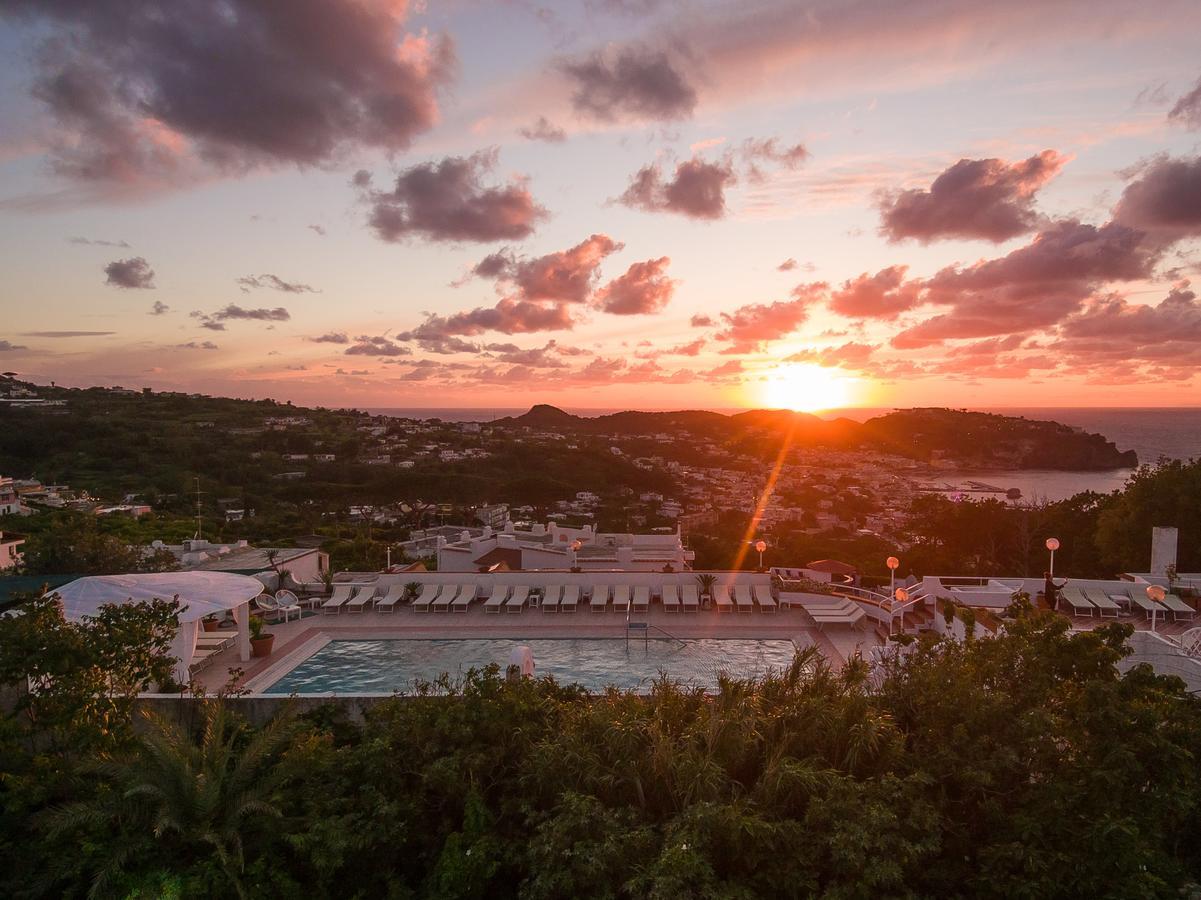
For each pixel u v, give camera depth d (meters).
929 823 5.88
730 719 6.94
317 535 49.09
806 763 6.46
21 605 8.60
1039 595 17.91
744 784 6.72
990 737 6.50
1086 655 7.06
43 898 6.68
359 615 20.41
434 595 21.22
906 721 7.37
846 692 7.75
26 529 39.22
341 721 8.95
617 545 31.20
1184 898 5.70
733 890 5.51
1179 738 6.34
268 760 7.71
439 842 7.07
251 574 23.03
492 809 7.15
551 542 30.69
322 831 6.51
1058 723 6.42
